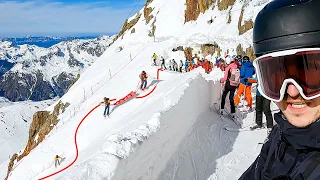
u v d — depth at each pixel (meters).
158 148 5.54
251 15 33.50
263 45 1.54
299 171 1.40
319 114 1.40
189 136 7.29
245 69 9.91
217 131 8.10
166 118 6.04
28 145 46.66
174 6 56.47
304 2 1.42
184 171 5.90
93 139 19.55
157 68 30.19
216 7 44.47
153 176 5.32
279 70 1.46
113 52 60.00
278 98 1.47
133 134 5.14
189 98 7.76
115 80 29.86
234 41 32.22
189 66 28.67
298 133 1.43
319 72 1.39
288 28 1.43
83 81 51.59
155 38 53.34
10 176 20.47
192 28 44.41
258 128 8.42
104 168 4.15
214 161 6.50
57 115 45.03
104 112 21.14
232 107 9.37
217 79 11.05
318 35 1.39
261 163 1.80
